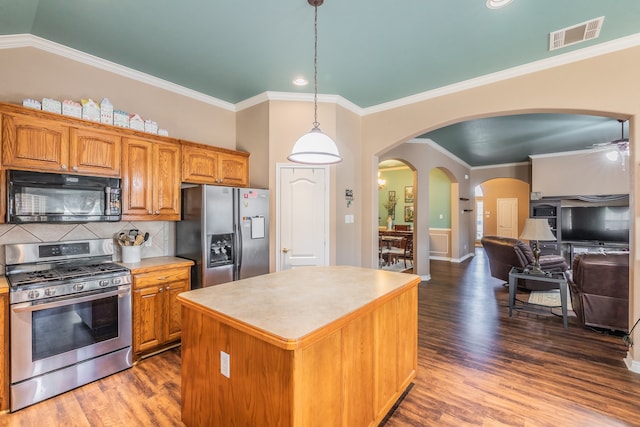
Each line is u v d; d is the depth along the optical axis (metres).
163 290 2.90
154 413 2.08
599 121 4.88
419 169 6.11
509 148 6.88
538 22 2.43
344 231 4.17
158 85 3.48
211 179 3.60
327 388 1.48
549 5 2.22
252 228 3.56
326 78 3.43
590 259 3.45
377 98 4.00
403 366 2.22
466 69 3.21
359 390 1.71
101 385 2.40
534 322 3.75
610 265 3.32
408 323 2.29
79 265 2.78
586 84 2.84
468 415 2.05
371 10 2.27
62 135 2.49
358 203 4.44
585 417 2.02
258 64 3.12
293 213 3.91
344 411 1.59
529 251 4.73
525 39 2.66
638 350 2.59
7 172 2.24
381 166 9.45
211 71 3.27
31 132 2.34
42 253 2.60
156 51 2.86
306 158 2.56
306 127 3.91
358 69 3.21
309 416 1.37
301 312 1.58
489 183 11.48
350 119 4.24
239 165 3.94
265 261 3.71
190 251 3.26
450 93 3.63
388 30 2.53
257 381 1.42
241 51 2.87
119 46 2.77
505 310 4.21
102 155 2.71
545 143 6.38
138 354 2.76
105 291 2.50
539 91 3.07
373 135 4.35
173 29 2.51
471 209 9.48
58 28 2.48
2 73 2.50
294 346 1.25
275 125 3.87
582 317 3.53
